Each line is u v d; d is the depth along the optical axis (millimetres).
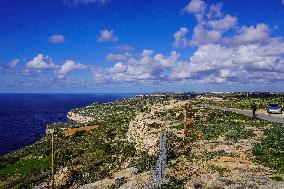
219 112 70938
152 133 55594
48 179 59688
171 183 31547
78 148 77125
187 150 42344
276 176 30969
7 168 73688
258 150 38938
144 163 45469
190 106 71188
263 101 124625
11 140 145500
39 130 176500
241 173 32219
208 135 49156
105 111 177125
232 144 42906
